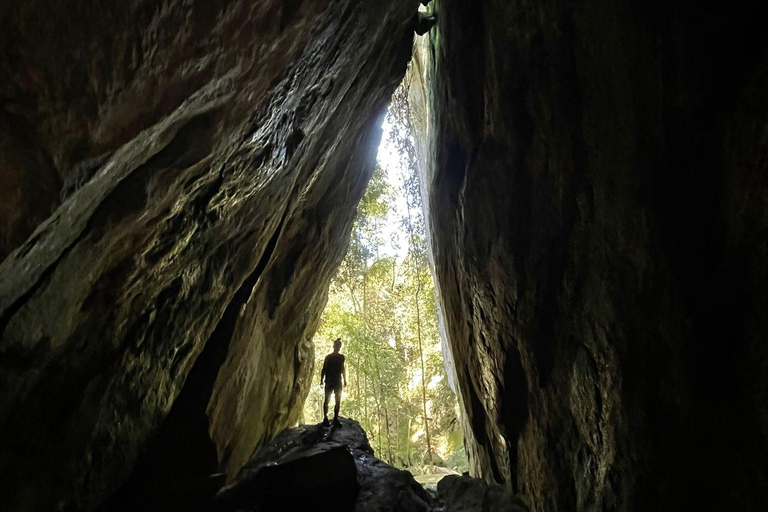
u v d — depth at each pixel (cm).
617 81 470
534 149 595
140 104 224
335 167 897
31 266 226
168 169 308
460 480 777
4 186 175
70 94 184
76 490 345
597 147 502
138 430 428
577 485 555
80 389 339
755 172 366
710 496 391
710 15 400
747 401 368
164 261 389
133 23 199
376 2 521
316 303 1176
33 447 300
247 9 269
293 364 1066
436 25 888
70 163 196
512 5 573
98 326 337
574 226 554
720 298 393
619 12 458
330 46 468
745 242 377
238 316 638
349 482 619
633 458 457
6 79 164
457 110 761
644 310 451
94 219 262
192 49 242
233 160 409
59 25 172
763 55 367
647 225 443
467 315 852
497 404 739
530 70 576
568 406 570
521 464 702
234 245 549
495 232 673
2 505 279
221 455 632
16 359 265
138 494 441
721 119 396
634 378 462
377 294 2458
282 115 455
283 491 597
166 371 471
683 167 421
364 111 874
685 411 410
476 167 692
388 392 2092
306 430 872
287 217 732
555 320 593
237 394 678
